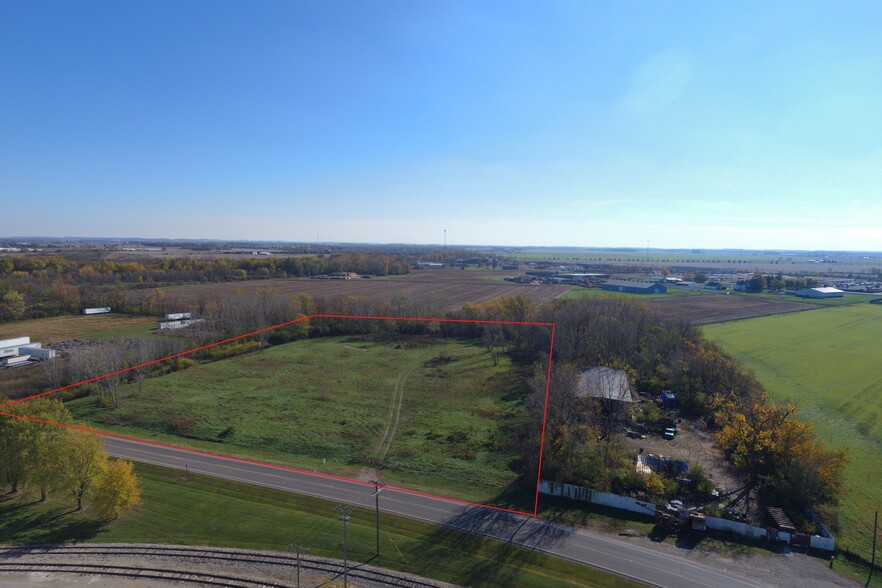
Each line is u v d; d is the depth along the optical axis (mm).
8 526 41406
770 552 38562
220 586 34688
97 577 35344
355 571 35969
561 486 46406
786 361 92250
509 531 40938
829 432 60656
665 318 112688
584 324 94250
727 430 51125
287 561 37062
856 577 35844
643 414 64000
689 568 36500
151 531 40688
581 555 37906
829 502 44594
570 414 55312
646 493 45688
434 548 38594
